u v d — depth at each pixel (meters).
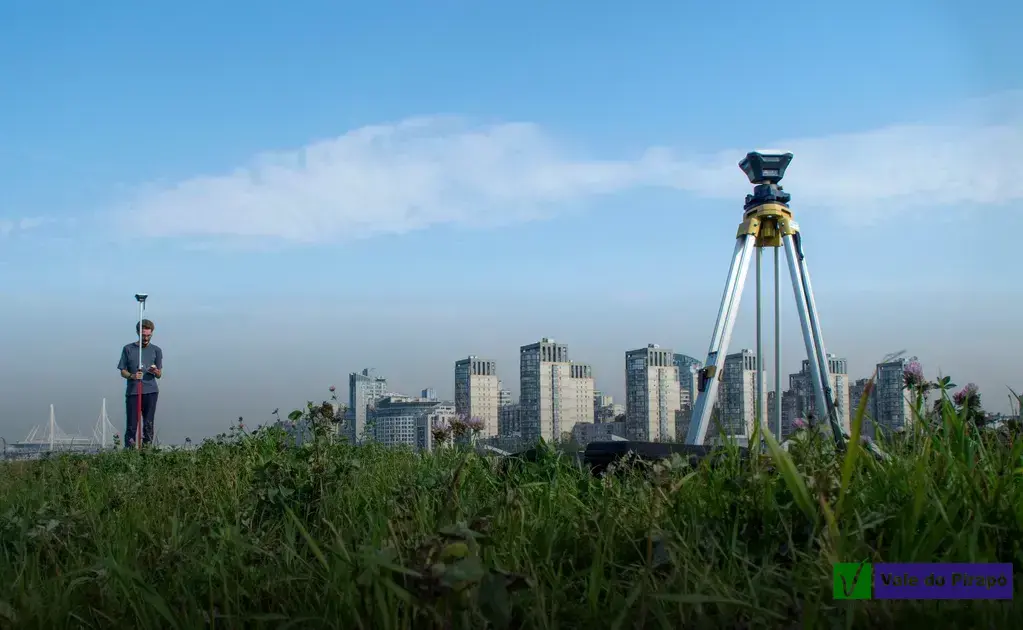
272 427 8.54
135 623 2.70
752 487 3.23
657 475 3.26
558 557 2.99
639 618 2.24
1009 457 3.40
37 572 3.20
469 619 2.17
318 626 2.42
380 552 2.08
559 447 5.33
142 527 3.62
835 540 2.35
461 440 6.86
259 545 3.24
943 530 2.56
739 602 2.21
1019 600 2.24
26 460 9.59
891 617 2.22
